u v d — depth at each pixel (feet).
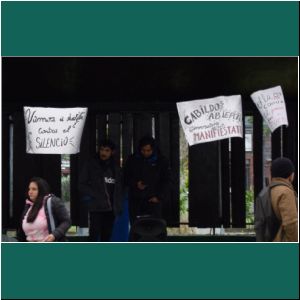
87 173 42.01
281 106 37.14
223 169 49.29
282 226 33.01
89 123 48.49
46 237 35.81
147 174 43.42
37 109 37.32
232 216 49.21
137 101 48.08
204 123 37.47
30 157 48.49
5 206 48.75
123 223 45.09
